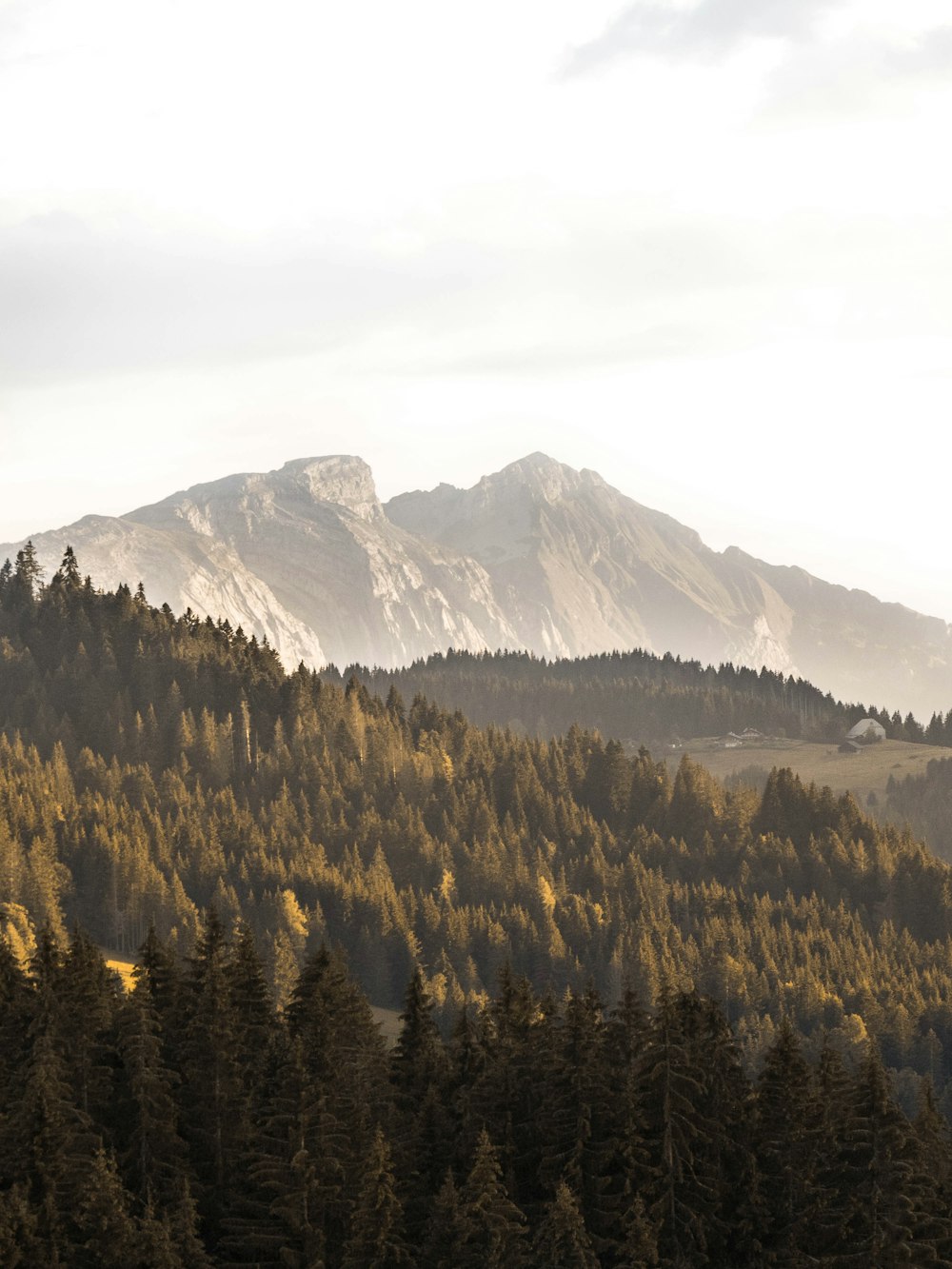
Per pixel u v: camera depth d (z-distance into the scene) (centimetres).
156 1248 9962
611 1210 10994
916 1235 10769
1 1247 9681
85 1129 10744
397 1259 10494
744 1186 11300
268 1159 11000
